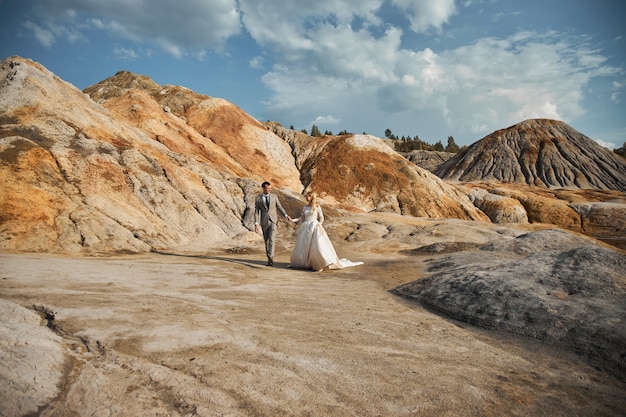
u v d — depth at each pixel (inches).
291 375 123.1
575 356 153.8
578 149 3976.4
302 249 388.8
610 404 119.2
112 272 274.2
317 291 264.2
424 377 129.9
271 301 221.9
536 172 3703.3
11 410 89.5
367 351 149.9
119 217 495.5
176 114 1558.8
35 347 117.4
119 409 96.8
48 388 100.7
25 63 655.8
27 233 404.5
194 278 281.1
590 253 235.0
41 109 598.2
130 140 702.5
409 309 224.2
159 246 482.9
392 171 1588.3
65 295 193.8
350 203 1464.1
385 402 111.3
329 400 110.1
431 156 5113.2
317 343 153.8
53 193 471.2
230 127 1540.4
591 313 178.9
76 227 438.6
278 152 1601.9
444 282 250.7
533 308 192.1
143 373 115.5
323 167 1585.9
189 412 98.2
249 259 453.4
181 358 128.7
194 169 759.1
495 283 223.5
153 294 214.2
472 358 150.9
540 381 133.2
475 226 772.0
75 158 542.6
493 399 117.8
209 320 171.5
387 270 369.4
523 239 436.8
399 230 740.7
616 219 1768.0
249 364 128.3
